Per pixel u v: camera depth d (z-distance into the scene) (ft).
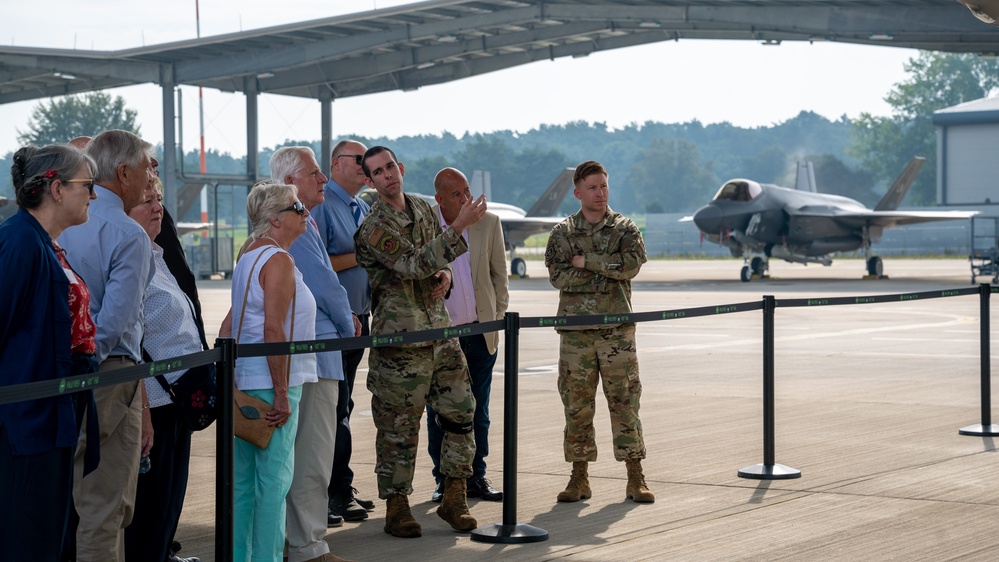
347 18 113.91
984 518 19.65
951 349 53.11
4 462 11.67
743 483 22.99
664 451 26.84
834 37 102.63
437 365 18.76
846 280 132.05
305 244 18.01
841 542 18.02
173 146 135.85
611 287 21.49
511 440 18.54
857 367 45.85
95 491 13.70
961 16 90.68
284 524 15.97
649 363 48.32
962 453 26.18
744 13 100.12
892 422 31.07
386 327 18.47
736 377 42.86
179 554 17.85
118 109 469.57
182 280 16.01
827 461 25.27
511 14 109.81
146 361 15.05
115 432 13.82
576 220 21.66
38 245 11.76
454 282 21.80
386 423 18.71
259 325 15.74
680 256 310.65
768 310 23.88
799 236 136.36
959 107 320.50
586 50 131.75
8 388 10.66
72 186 12.10
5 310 11.51
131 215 14.74
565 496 21.56
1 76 136.36
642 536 18.63
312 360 16.22
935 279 133.90
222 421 13.83
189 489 23.18
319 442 16.93
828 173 566.36
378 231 17.99
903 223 142.82
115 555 13.94
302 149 18.57
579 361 21.44
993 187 311.06
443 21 114.62
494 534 18.54
